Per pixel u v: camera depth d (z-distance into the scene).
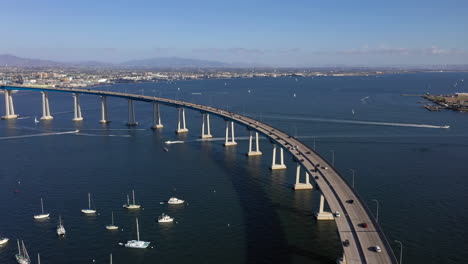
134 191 138.25
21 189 140.75
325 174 120.75
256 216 116.19
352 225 86.06
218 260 92.62
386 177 151.25
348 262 71.81
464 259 93.19
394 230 107.38
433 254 95.44
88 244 100.94
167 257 94.38
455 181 146.00
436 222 112.00
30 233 107.19
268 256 94.19
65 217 116.94
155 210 121.44
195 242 101.12
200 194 134.75
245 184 145.12
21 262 91.94
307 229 107.44
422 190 137.00
